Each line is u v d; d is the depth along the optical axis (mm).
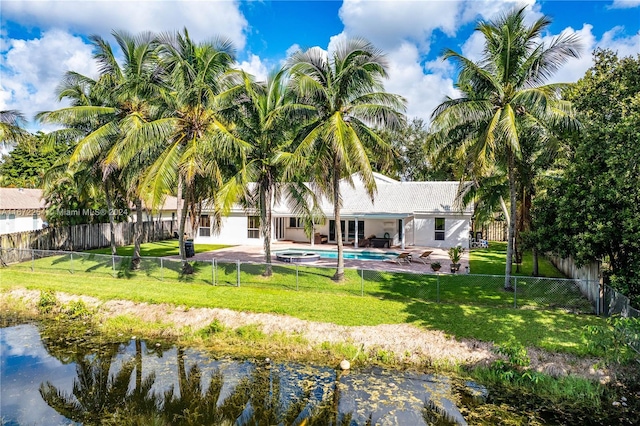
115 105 18281
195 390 9070
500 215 33094
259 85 16734
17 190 31297
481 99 13609
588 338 9945
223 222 32344
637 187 11461
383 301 13781
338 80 14586
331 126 13562
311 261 22203
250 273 17422
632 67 16375
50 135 18141
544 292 14336
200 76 16125
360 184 33938
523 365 9414
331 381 9438
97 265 19375
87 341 12227
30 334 12867
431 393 8805
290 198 17859
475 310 12719
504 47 13266
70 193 25750
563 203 13023
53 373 10086
